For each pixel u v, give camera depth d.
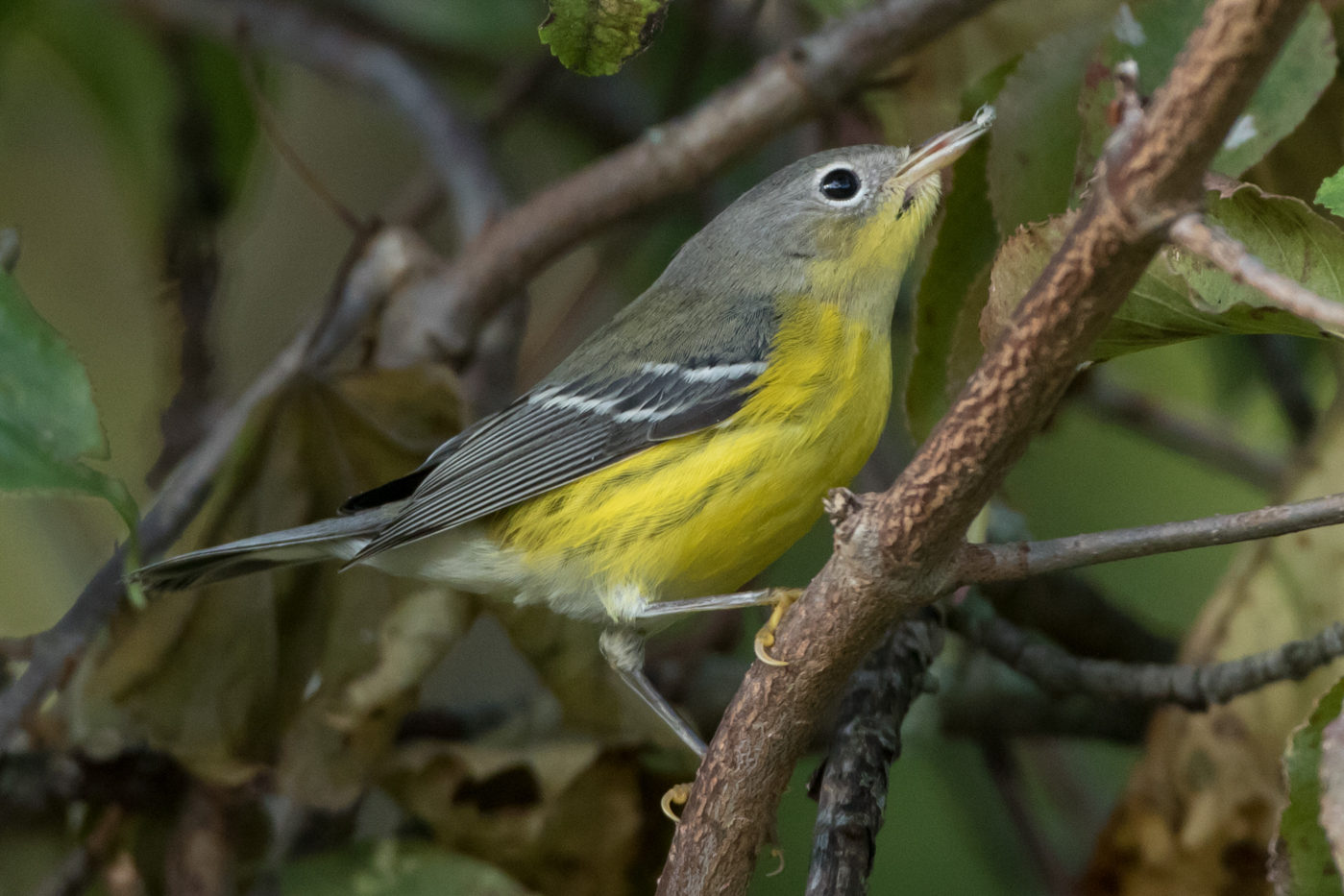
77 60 10.84
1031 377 4.12
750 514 7.85
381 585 8.52
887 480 10.73
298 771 8.24
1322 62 6.02
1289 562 7.20
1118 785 12.19
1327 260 4.98
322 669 8.41
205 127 10.77
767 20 11.62
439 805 8.25
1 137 12.05
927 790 11.21
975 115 7.58
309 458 8.78
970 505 4.50
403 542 7.89
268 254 12.50
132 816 8.34
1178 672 7.20
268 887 8.27
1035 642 7.83
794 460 7.84
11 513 10.50
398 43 12.23
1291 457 9.95
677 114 10.76
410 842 8.37
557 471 8.02
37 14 10.77
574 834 8.23
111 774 8.29
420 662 8.41
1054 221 5.32
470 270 9.62
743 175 12.10
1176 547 4.56
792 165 8.77
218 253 10.44
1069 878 9.41
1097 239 3.81
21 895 8.24
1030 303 4.04
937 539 4.64
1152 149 3.64
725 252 8.82
